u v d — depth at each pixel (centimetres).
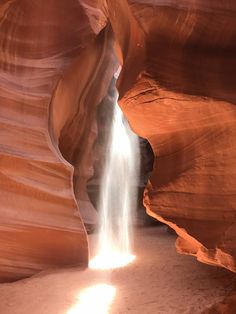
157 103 488
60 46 954
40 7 898
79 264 862
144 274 756
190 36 486
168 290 635
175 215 518
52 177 862
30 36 887
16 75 855
